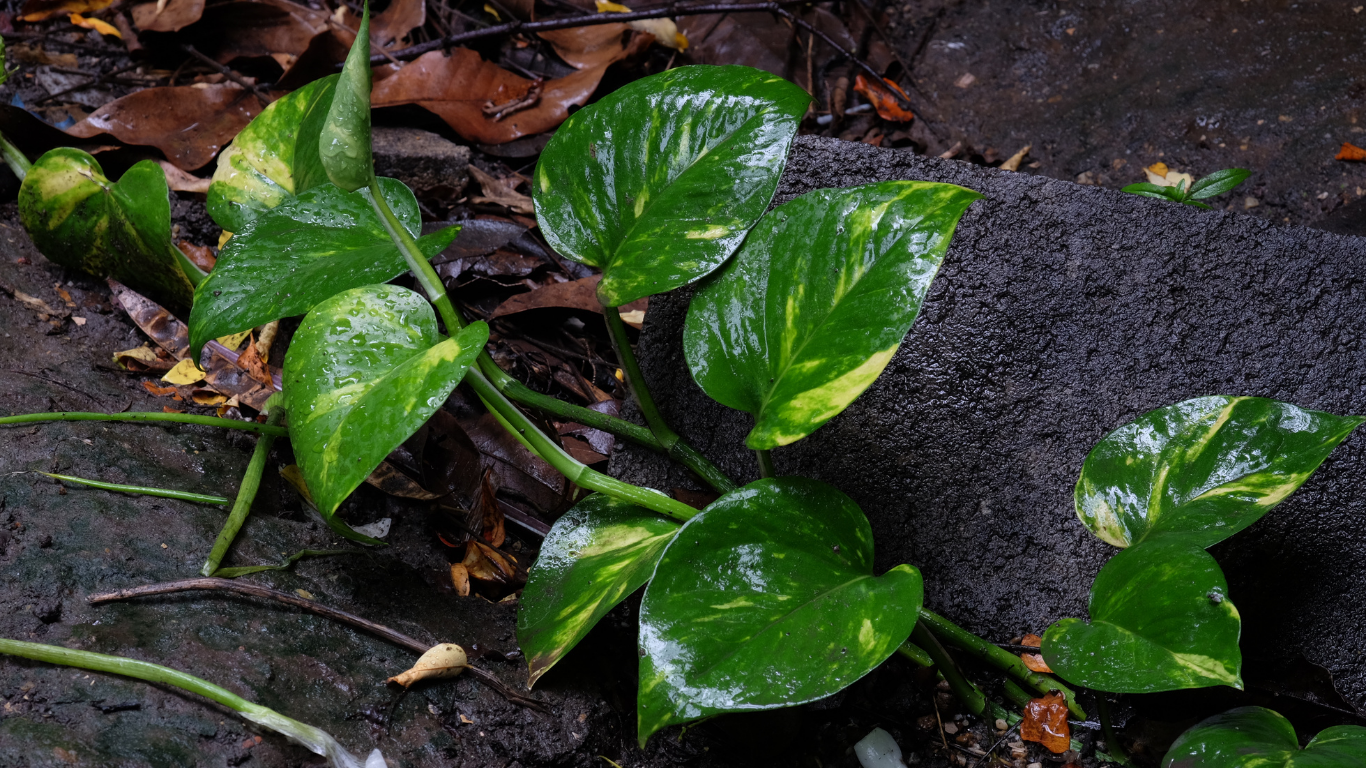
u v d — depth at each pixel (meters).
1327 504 1.50
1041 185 1.51
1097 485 1.46
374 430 1.37
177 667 1.37
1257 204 1.86
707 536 1.39
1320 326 1.50
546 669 1.42
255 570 1.44
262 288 1.47
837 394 1.38
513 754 1.42
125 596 1.39
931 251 1.39
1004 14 2.26
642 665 1.35
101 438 1.48
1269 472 1.43
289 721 1.35
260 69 1.87
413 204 1.51
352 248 1.49
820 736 1.49
